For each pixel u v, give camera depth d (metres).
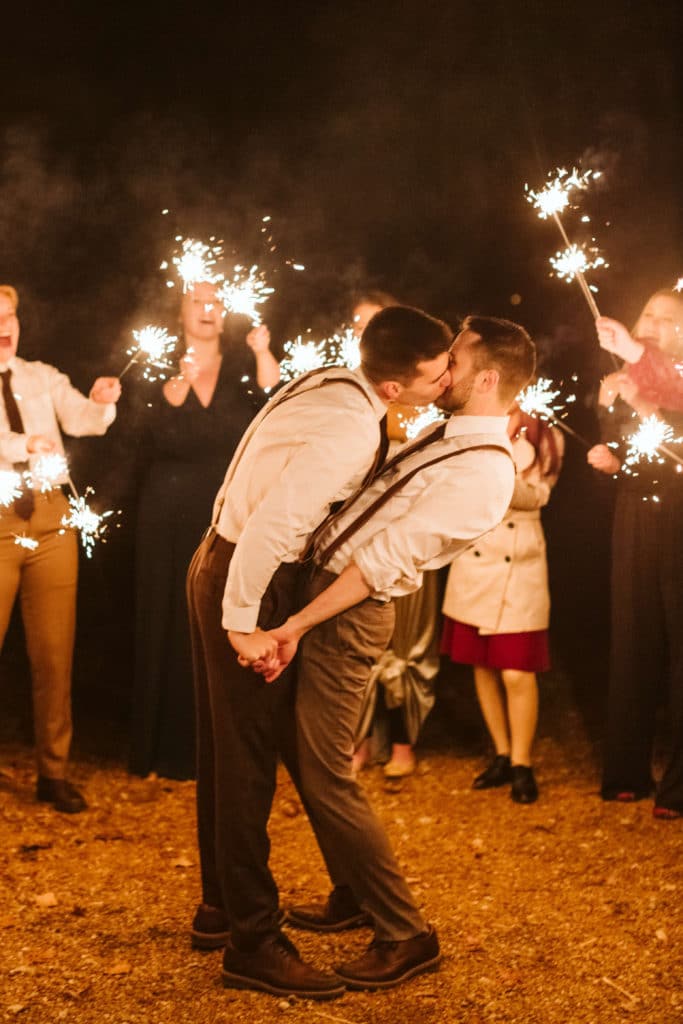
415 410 4.90
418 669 5.31
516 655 5.11
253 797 3.36
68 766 5.43
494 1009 3.35
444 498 3.27
